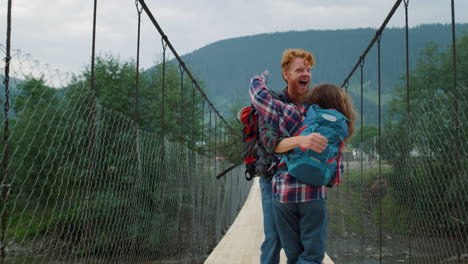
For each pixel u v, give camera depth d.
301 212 2.14
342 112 2.15
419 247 2.79
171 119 23.08
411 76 29.47
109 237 2.70
